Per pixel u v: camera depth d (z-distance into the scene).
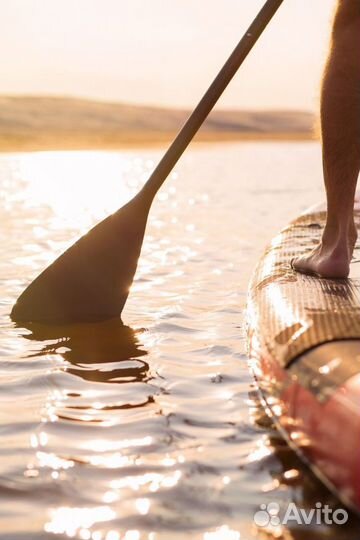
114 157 21.92
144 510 1.63
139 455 1.90
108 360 2.66
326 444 1.63
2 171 14.99
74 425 2.09
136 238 3.18
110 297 3.21
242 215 7.15
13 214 7.64
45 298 3.20
